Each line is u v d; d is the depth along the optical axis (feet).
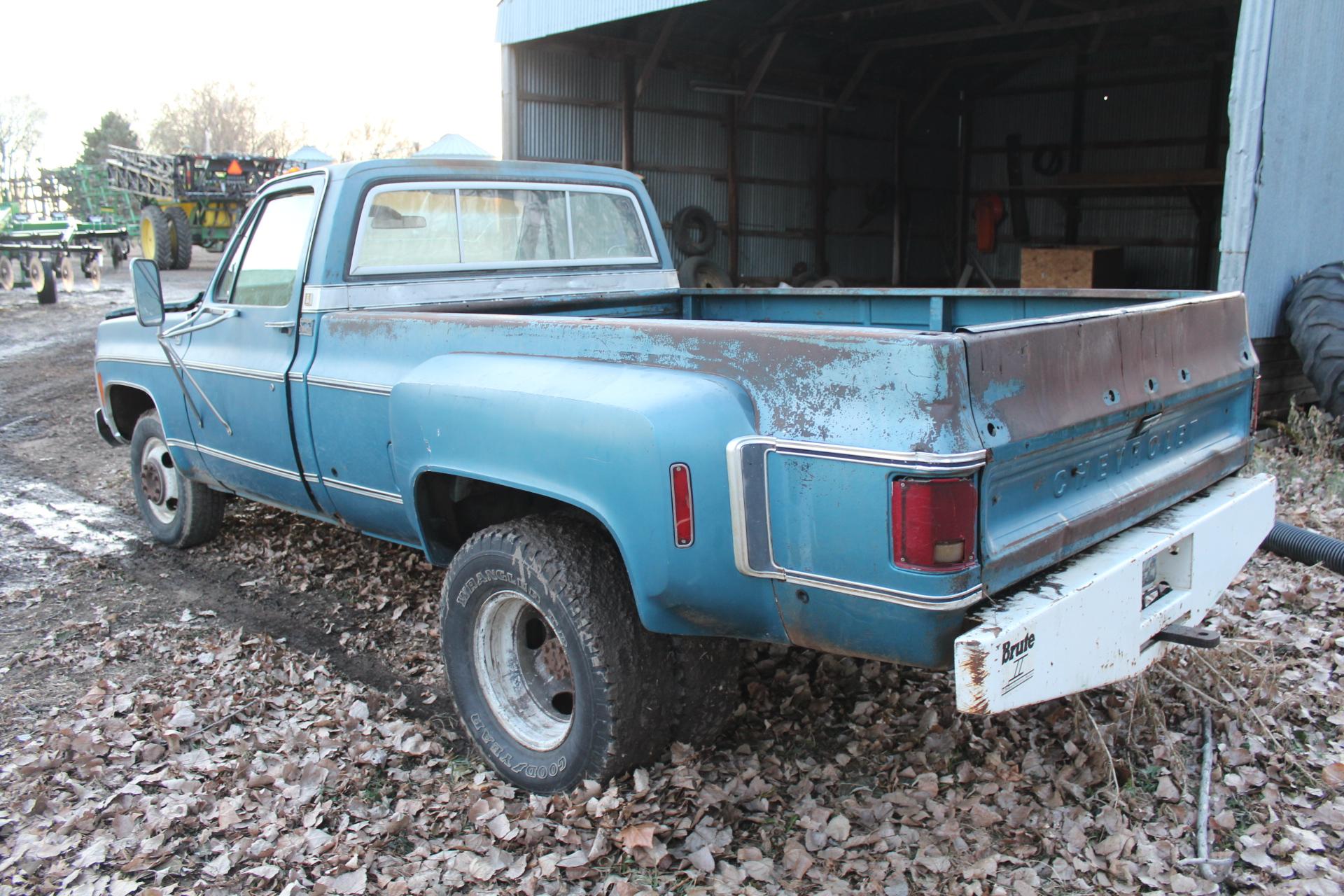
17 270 61.93
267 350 13.64
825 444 7.86
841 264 55.26
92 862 9.21
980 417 7.55
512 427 9.63
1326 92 24.47
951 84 58.54
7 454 26.32
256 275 14.03
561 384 9.47
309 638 14.24
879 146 56.24
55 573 17.03
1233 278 23.13
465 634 10.53
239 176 73.61
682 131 46.47
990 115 59.47
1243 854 8.99
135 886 8.86
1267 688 11.43
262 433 13.87
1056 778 10.09
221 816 9.82
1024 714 11.30
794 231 52.34
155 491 17.88
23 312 54.80
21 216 68.18
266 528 18.95
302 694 12.51
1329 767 10.18
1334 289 23.34
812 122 52.19
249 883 8.93
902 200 57.26
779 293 16.02
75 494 22.36
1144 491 9.62
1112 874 8.75
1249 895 8.51
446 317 11.25
